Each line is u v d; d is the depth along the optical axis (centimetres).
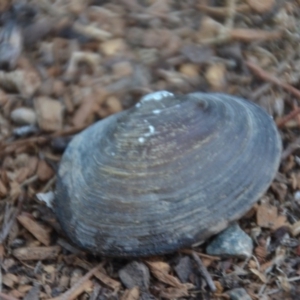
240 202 38
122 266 39
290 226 40
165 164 38
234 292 38
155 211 38
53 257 40
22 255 40
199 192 38
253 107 41
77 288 38
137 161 38
